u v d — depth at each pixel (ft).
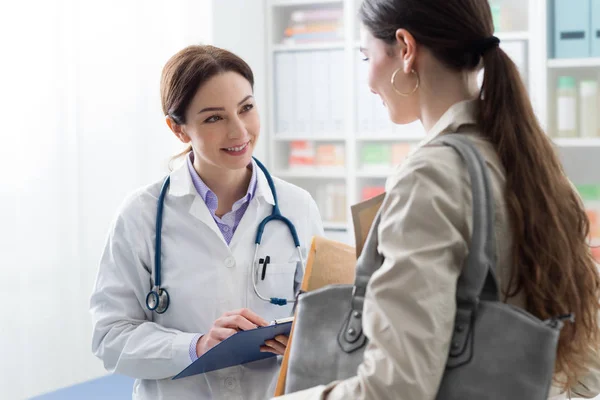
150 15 11.48
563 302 3.40
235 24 12.21
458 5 3.54
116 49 11.09
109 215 11.09
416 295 3.08
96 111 10.87
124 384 8.48
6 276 9.84
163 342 5.46
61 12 10.37
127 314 5.77
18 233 9.96
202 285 5.69
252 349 5.13
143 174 11.51
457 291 3.22
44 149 10.23
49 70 10.25
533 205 3.38
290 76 12.86
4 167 9.78
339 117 12.59
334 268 4.71
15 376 9.95
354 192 12.53
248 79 5.67
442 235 3.18
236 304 5.75
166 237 5.78
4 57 9.77
